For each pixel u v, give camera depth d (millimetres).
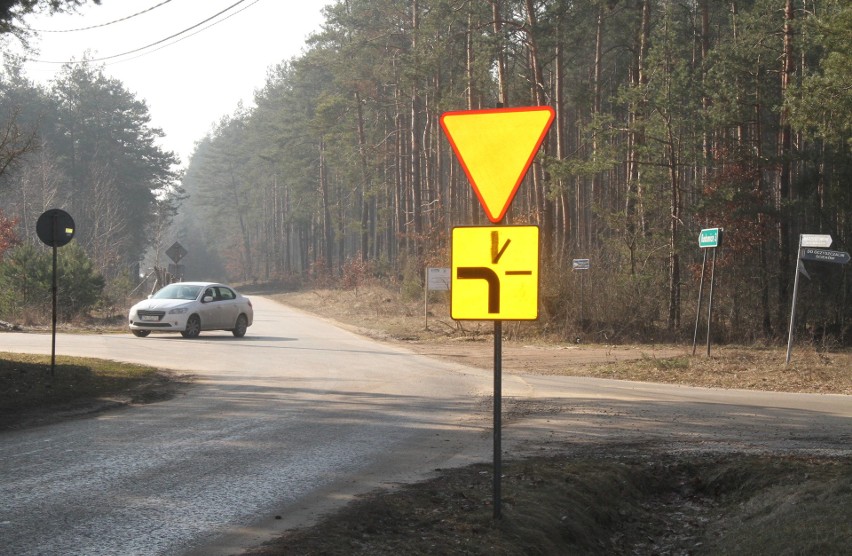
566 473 8523
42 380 14547
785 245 33125
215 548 5957
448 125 6137
